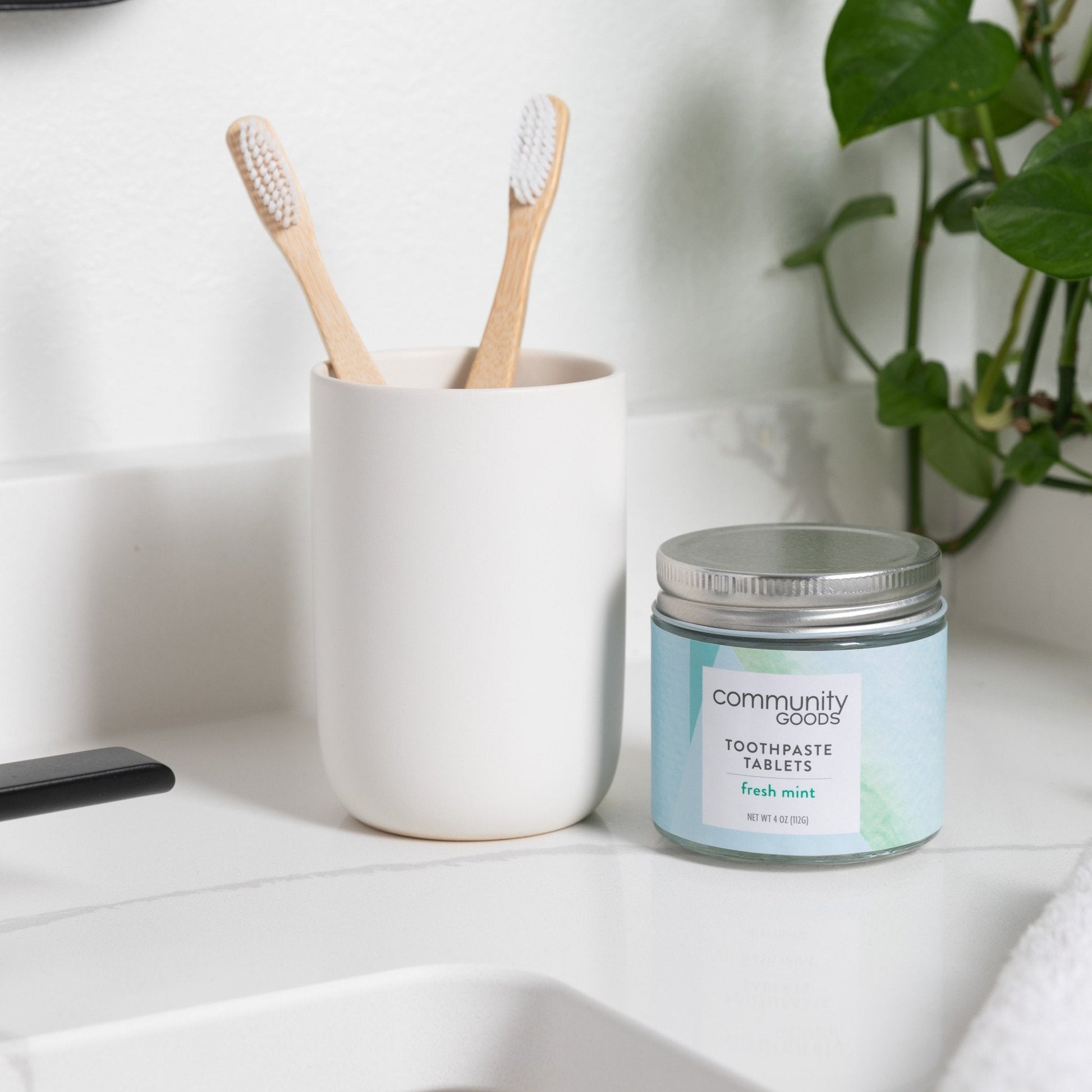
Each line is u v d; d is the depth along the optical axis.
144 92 0.78
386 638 0.62
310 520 0.81
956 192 0.96
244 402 0.84
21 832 0.67
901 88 0.78
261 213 0.66
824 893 0.60
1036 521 0.96
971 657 0.93
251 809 0.70
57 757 0.56
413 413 0.60
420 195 0.86
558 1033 0.53
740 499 0.94
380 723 0.63
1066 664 0.92
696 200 0.95
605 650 0.65
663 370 0.96
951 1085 0.41
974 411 0.91
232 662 0.81
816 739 0.59
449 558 0.61
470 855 0.64
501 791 0.63
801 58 0.97
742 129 0.96
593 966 0.53
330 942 0.55
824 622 0.59
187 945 0.55
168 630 0.79
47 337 0.78
